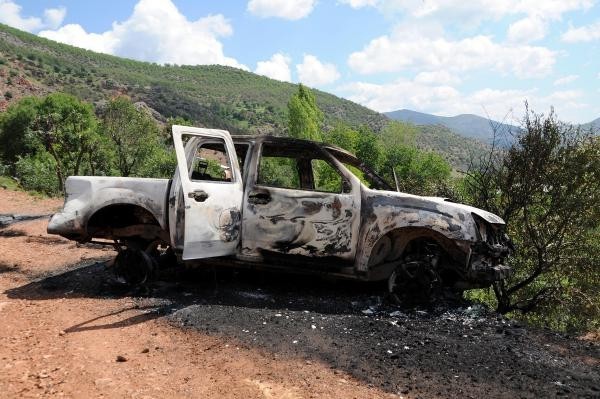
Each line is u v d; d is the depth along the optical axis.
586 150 8.12
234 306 5.87
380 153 72.50
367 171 6.62
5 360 4.18
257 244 6.21
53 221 6.48
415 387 3.93
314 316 5.56
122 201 6.44
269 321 5.36
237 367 4.21
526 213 8.58
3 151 66.94
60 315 5.55
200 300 6.11
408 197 6.05
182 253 6.02
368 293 6.48
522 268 9.21
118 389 3.71
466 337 5.11
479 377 4.16
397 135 75.19
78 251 9.12
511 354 4.70
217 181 6.14
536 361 4.56
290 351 4.60
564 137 8.31
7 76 181.50
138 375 4.00
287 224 6.14
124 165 40.81
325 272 6.17
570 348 5.10
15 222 12.72
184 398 3.60
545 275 9.49
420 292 5.98
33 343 4.65
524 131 8.44
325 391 3.79
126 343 4.74
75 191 6.61
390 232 6.16
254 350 4.61
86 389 3.69
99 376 3.94
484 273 5.76
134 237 6.83
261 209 6.21
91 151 40.62
